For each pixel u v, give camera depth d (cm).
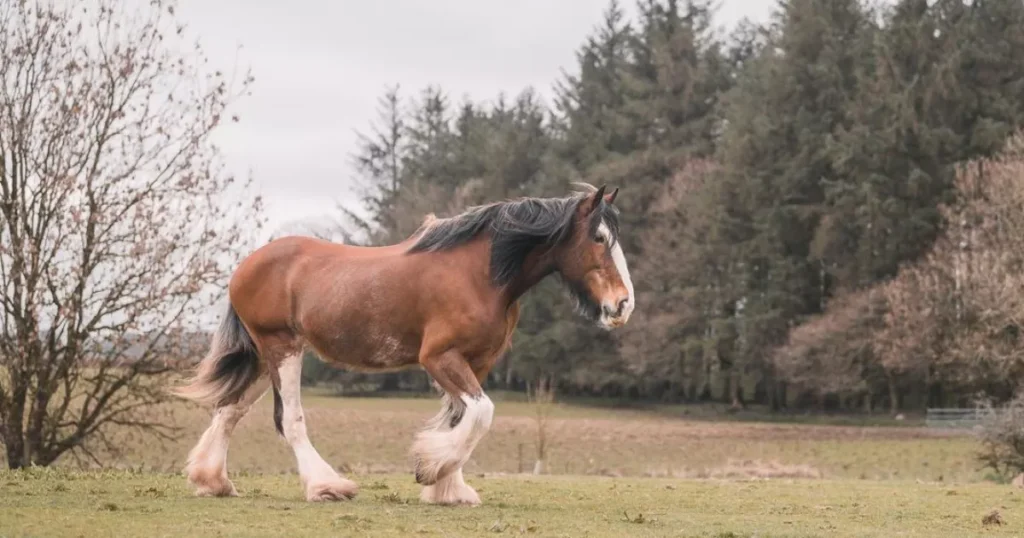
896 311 5150
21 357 1766
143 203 1798
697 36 7444
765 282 6606
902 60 5984
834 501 1248
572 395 7619
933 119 5859
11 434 1798
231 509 962
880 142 5812
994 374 4456
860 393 6278
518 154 7925
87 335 1777
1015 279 4081
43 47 1764
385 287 1022
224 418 1113
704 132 7294
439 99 8906
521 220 1017
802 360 5994
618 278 1017
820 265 6469
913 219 5672
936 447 4284
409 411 5150
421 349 1014
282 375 1077
